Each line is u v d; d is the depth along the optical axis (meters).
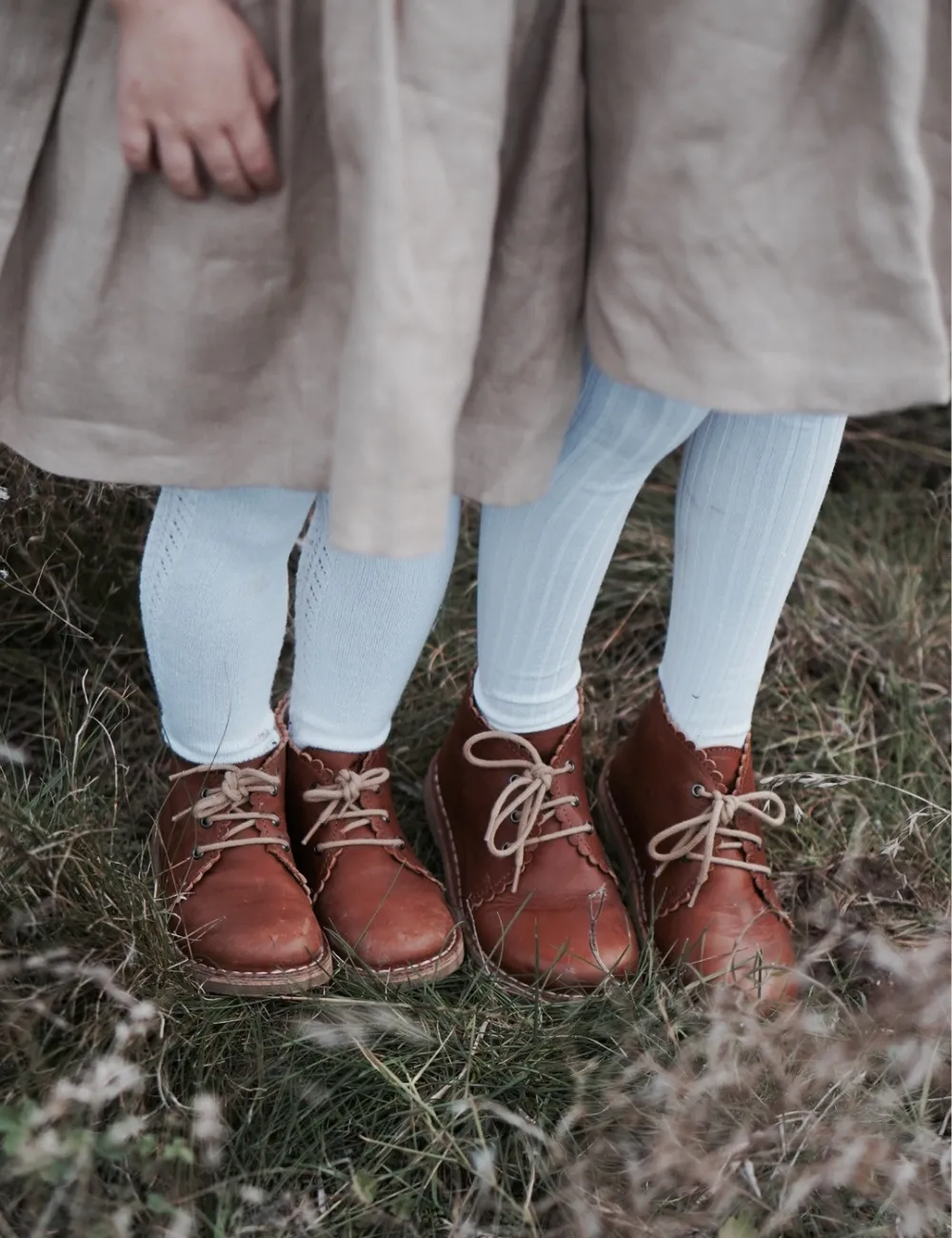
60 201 0.94
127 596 1.66
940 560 2.07
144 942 1.24
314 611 1.26
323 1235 1.09
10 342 1.02
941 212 0.90
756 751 1.74
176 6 0.83
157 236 0.94
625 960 1.32
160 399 0.99
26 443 1.03
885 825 1.62
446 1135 1.16
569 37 0.88
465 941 1.37
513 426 1.00
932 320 0.89
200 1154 1.13
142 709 1.59
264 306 0.96
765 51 0.83
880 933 1.35
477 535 1.95
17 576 1.51
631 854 1.45
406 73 0.80
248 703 1.26
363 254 0.81
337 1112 1.20
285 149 0.90
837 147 0.86
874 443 2.29
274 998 1.27
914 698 1.81
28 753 1.52
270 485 1.02
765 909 1.37
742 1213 1.12
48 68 0.91
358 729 1.34
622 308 0.92
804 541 1.24
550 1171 1.16
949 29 0.84
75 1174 1.01
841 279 0.89
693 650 1.32
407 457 0.83
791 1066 1.24
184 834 1.31
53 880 1.23
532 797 1.35
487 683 1.36
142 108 0.87
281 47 0.87
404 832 1.55
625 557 1.98
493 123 0.82
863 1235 1.13
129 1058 1.17
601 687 1.82
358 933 1.30
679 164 0.86
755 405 0.90
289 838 1.39
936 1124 1.27
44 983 1.21
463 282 0.84
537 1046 1.25
